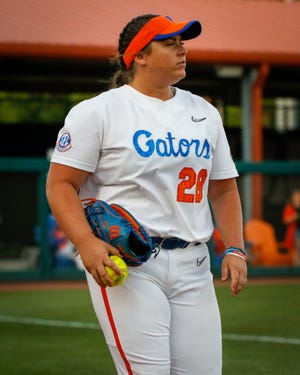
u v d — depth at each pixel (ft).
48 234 164.45
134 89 42.96
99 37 171.73
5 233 163.53
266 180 172.76
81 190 43.86
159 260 42.06
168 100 43.16
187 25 41.39
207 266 44.04
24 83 187.01
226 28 182.09
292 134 194.80
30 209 164.04
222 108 188.96
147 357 41.24
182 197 42.39
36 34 170.19
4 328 101.96
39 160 163.12
